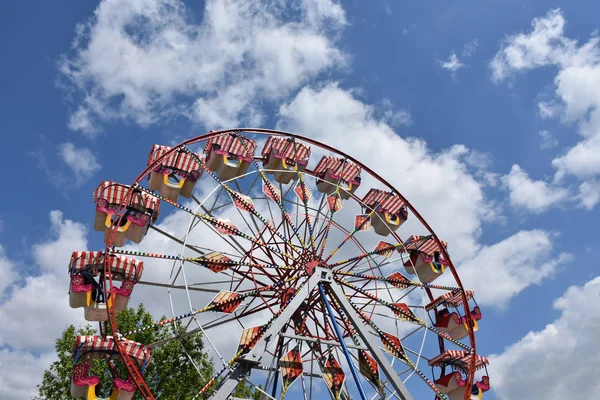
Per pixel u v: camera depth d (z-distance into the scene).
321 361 27.67
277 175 32.94
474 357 30.28
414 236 33.00
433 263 32.06
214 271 27.09
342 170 34.28
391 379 24.98
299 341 26.83
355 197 34.41
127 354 24.41
